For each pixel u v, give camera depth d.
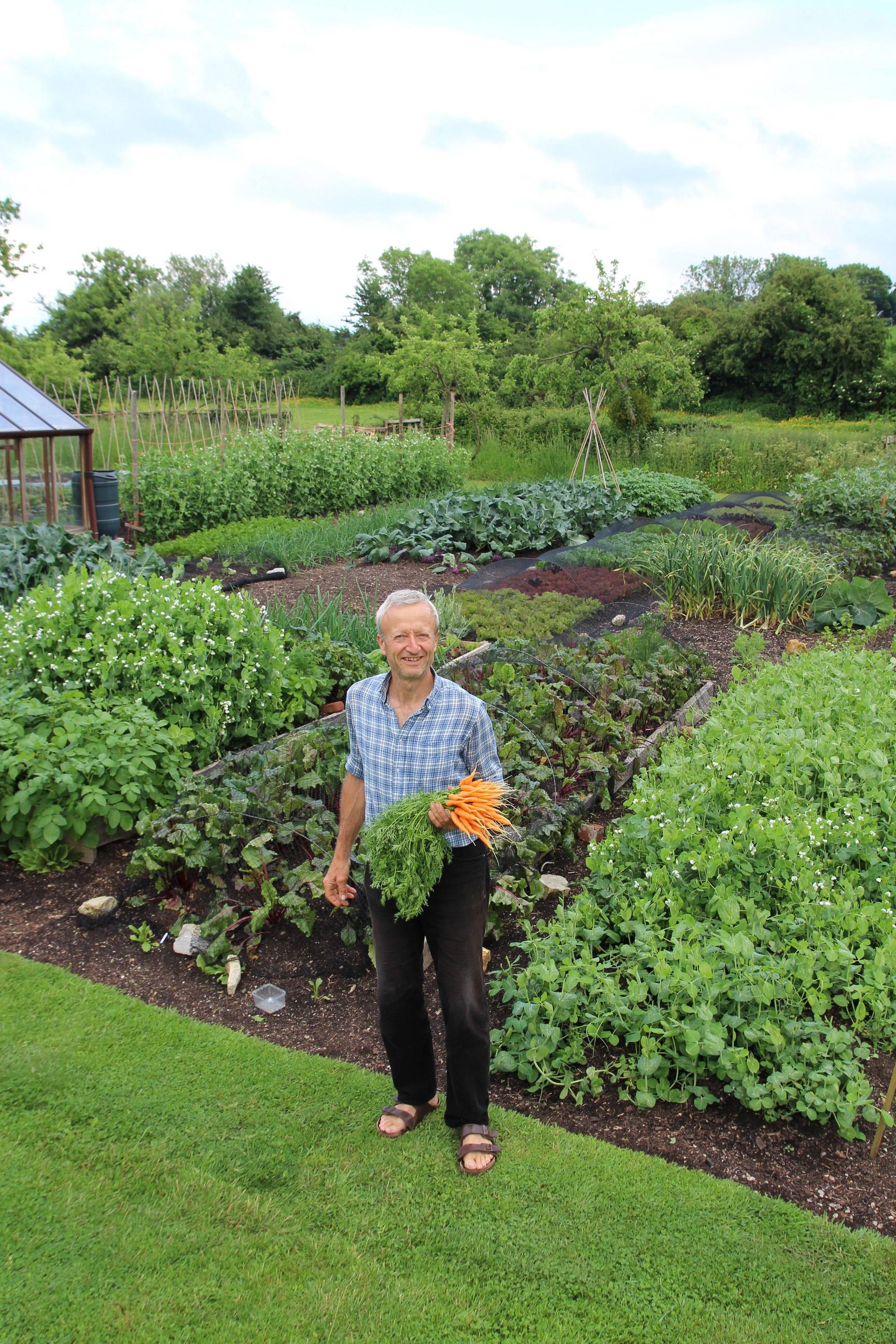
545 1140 2.99
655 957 3.48
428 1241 2.60
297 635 7.12
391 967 2.81
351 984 3.86
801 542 11.20
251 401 33.41
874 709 5.47
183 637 5.71
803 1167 2.90
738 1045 3.27
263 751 5.18
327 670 6.59
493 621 8.62
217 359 34.44
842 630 9.15
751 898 3.93
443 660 7.29
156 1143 2.94
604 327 23.08
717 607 9.98
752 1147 2.99
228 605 6.09
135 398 15.54
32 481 12.45
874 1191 2.81
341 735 5.26
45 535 10.21
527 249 57.81
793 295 38.91
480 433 26.47
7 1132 2.99
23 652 5.50
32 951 4.03
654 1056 3.12
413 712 2.78
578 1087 3.27
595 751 5.70
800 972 3.33
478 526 13.13
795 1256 2.55
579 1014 3.41
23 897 4.44
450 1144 2.96
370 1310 2.39
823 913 3.67
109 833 4.82
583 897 3.99
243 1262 2.54
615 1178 2.82
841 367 38.16
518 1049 3.33
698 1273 2.50
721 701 6.39
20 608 6.05
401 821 2.61
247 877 4.21
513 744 5.11
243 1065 3.31
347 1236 2.62
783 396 39.91
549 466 23.22
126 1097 3.14
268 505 15.64
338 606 8.38
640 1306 2.40
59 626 5.57
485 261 57.00
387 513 14.50
